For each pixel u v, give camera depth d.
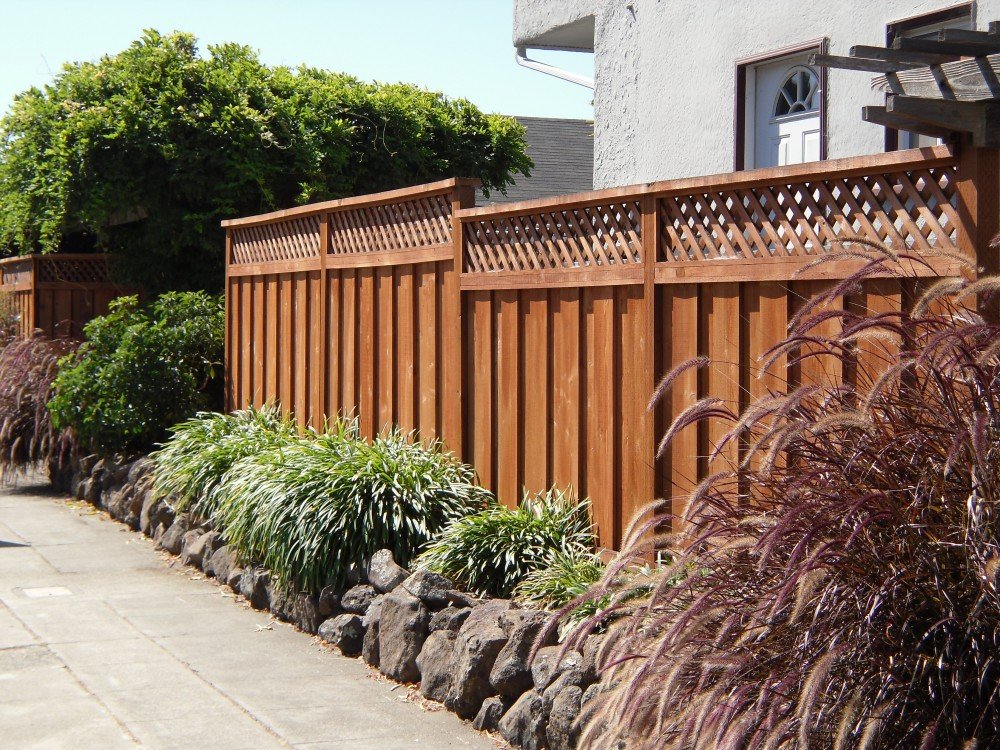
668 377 4.41
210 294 14.44
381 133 14.84
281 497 7.35
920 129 4.70
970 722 3.29
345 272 9.20
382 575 6.60
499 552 6.28
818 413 3.93
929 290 3.69
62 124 13.41
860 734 3.28
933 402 3.62
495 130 16.17
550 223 6.79
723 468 5.52
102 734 5.29
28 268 15.42
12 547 9.50
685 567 3.92
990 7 6.89
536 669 5.09
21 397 12.55
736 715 3.45
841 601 3.43
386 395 8.59
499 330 7.28
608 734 3.82
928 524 3.42
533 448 6.97
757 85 8.89
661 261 5.94
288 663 6.42
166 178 13.55
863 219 4.87
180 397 11.29
